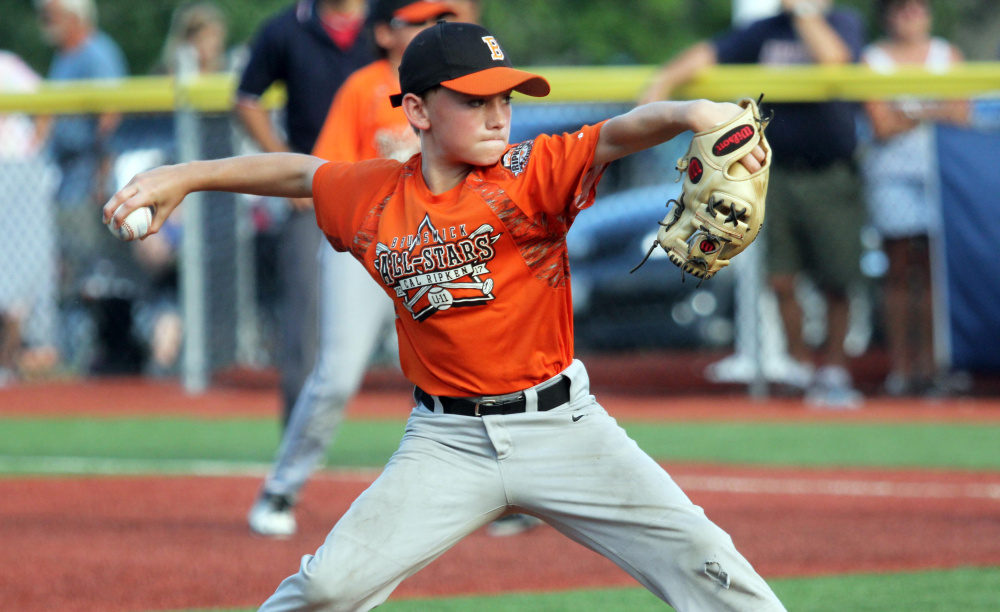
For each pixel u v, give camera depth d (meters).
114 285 36.75
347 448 25.42
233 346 35.72
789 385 32.47
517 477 9.73
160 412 31.44
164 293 37.12
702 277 9.33
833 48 30.81
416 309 9.84
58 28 38.69
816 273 30.53
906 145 30.64
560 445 9.70
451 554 16.05
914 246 31.12
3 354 36.78
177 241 36.59
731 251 9.13
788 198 30.08
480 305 9.61
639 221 36.53
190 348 35.06
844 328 30.97
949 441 25.78
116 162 35.62
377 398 33.94
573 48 74.88
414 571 9.76
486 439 9.77
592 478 9.57
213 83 34.19
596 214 37.25
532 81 9.62
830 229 29.88
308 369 19.36
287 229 19.38
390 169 10.19
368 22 19.34
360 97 16.91
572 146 9.32
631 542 9.50
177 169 10.23
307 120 19.92
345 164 10.40
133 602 13.56
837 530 17.30
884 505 19.23
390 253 9.83
